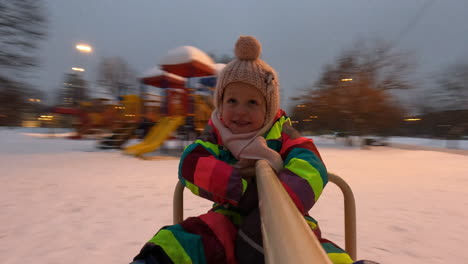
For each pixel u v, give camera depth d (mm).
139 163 7680
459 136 25000
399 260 2084
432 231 2725
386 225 2900
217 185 896
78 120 18641
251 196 917
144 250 805
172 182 4992
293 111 23156
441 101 26234
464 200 4051
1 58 14469
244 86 1046
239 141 1008
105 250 2219
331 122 21109
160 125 10289
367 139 18844
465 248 2314
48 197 3877
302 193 793
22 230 2648
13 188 4398
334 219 3039
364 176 6207
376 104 18031
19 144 13234
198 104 11234
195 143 1057
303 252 206
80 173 5852
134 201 3695
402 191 4664
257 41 1095
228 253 859
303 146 975
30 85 16500
